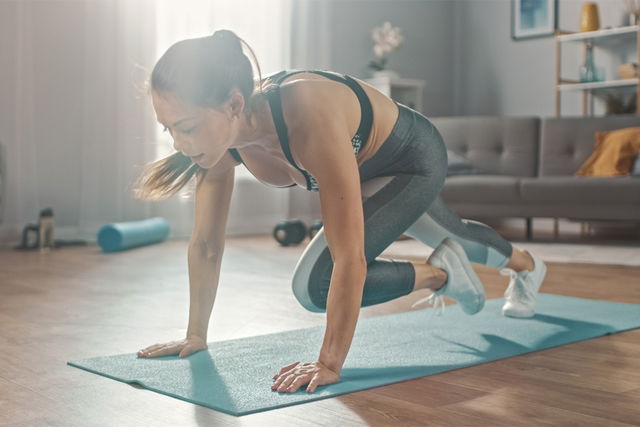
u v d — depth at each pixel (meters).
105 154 5.50
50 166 5.42
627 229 6.31
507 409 1.59
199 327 2.13
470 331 2.40
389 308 2.86
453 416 1.54
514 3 7.37
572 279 3.68
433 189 2.06
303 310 2.86
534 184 5.40
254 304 3.00
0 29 5.09
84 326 2.55
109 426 1.48
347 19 7.15
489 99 7.64
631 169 5.56
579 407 1.60
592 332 2.38
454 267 2.22
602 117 5.93
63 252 4.93
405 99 7.14
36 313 2.80
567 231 6.48
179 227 5.87
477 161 6.21
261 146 1.78
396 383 1.79
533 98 7.29
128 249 5.11
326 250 1.93
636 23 6.19
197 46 1.55
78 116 5.50
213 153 1.60
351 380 1.79
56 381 1.82
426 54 7.73
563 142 5.99
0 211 5.09
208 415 1.54
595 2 6.75
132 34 5.55
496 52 7.56
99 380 1.83
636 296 3.19
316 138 1.63
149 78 1.63
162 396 1.68
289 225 5.28
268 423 1.49
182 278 3.76
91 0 5.41
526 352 2.12
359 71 7.25
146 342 2.30
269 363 1.98
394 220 1.99
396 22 7.49
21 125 5.20
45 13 5.32
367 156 1.89
